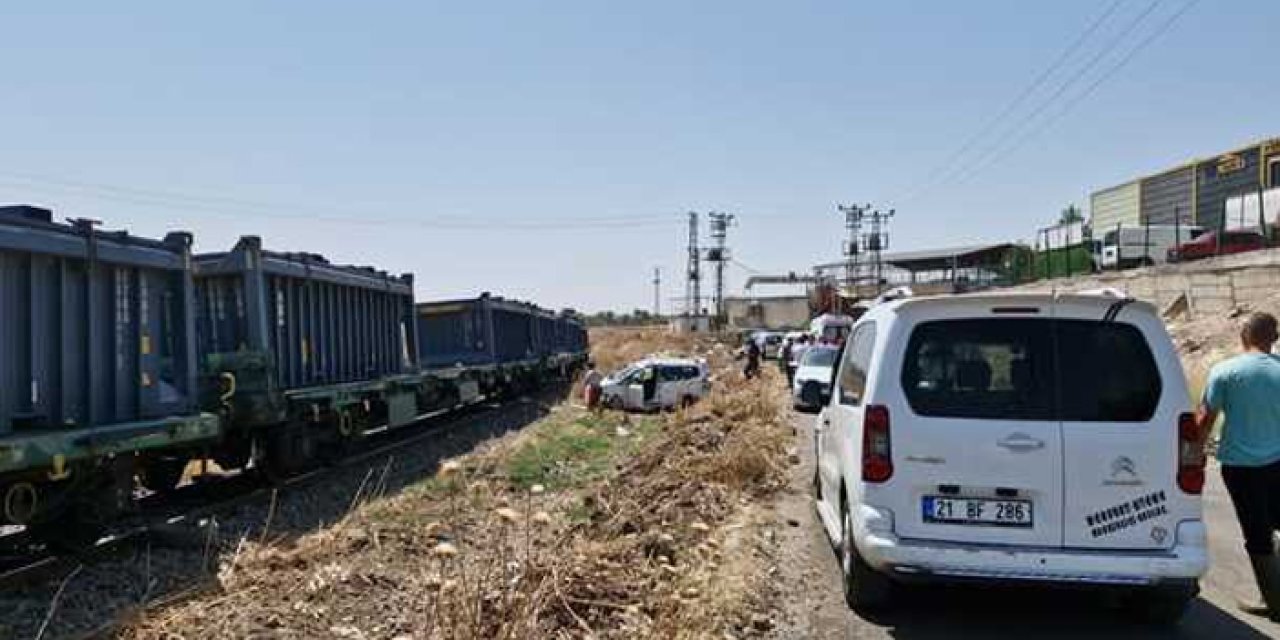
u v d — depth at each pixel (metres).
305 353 16.00
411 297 21.77
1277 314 20.22
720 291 94.38
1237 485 6.15
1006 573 5.52
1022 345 5.74
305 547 8.51
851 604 6.39
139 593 7.88
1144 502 5.50
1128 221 47.50
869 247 77.44
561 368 43.28
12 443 8.12
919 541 5.66
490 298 30.16
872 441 5.82
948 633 5.93
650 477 12.38
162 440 10.47
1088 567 5.46
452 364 29.09
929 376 5.80
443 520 9.99
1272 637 5.83
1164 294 26.91
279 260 15.02
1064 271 41.03
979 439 5.63
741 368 43.62
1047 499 5.55
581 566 6.77
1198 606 6.49
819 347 24.20
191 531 10.00
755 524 8.87
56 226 9.28
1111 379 5.63
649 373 26.62
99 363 9.95
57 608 7.46
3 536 9.41
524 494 12.42
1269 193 33.47
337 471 15.51
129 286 10.51
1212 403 6.20
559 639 5.58
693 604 6.16
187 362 11.45
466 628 5.38
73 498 9.45
